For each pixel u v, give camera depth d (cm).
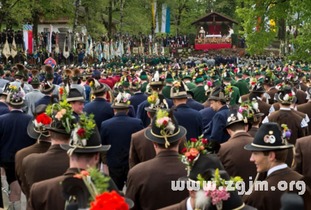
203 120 1323
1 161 1154
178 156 723
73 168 642
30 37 4606
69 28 6366
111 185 497
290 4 4447
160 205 704
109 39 6094
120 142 1151
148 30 8206
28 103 1622
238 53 8794
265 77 2123
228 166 845
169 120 724
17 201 1179
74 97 1112
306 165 859
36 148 890
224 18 9588
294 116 1267
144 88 2031
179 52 8888
